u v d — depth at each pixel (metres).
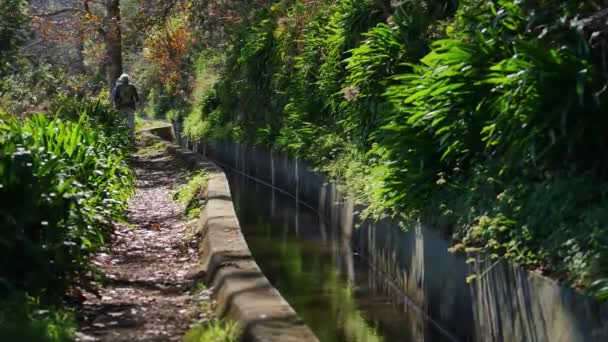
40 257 5.67
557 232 5.61
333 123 14.18
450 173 7.94
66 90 24.92
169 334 5.25
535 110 6.03
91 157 9.22
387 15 11.24
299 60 16.23
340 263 10.22
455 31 7.97
